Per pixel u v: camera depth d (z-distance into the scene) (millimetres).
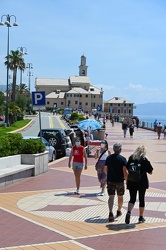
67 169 17828
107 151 12234
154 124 56219
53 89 178500
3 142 14758
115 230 8375
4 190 12609
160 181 15344
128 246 7332
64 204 10828
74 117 69562
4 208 10141
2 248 7051
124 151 27828
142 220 9070
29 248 7082
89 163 20594
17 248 7066
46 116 105000
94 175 16328
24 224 8688
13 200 11164
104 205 10797
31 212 9812
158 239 7797
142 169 9102
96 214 9781
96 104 171750
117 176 9328
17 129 51406
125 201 11359
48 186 13516
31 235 7883
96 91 175250
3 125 56469
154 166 20156
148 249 7180
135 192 9055
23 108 95938
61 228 8453
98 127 30750
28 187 13234
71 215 9633
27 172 15141
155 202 11367
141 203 9070
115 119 86500
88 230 8344
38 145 15984
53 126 62469
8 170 13844
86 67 189375
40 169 16141
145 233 8195
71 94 168500
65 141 24672
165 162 21922
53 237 7785
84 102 169375
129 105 171375
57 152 24125
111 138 41094
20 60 86125
